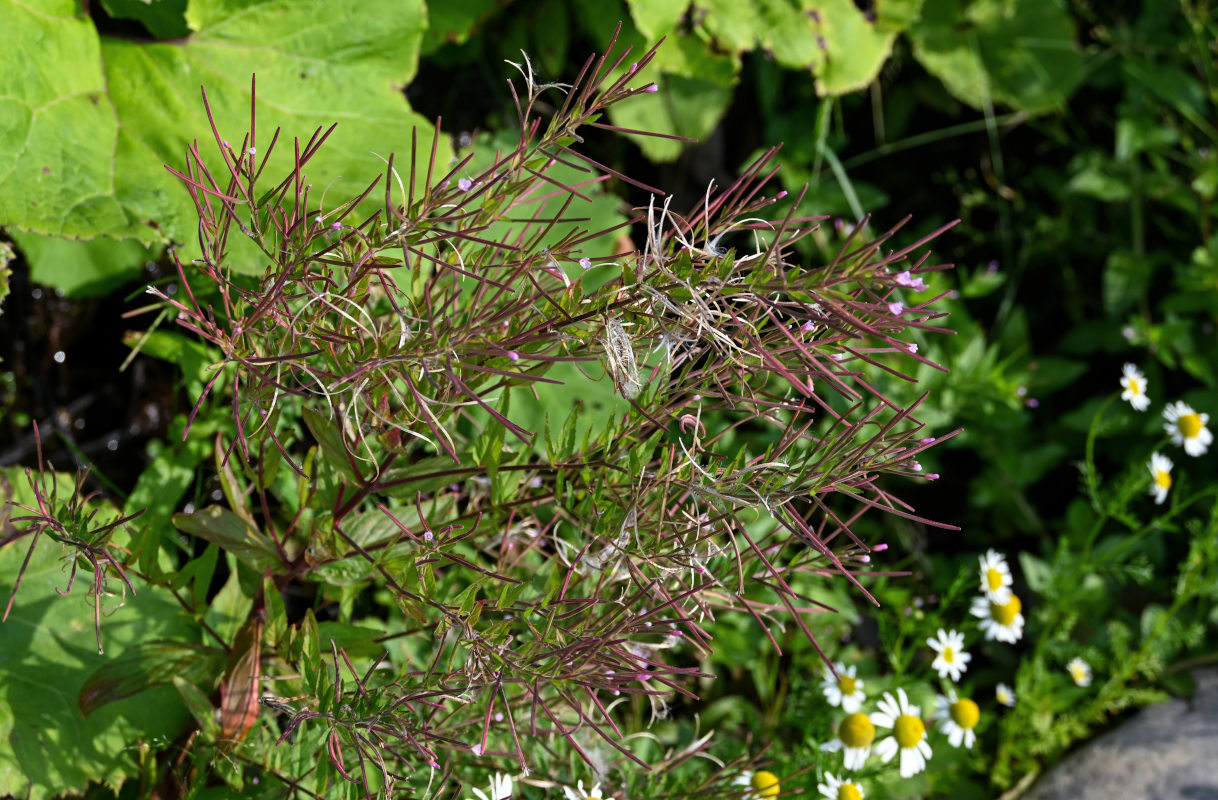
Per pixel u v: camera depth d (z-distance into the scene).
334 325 0.80
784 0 1.02
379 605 0.94
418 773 0.83
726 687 0.99
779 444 0.78
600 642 0.77
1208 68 1.13
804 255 1.07
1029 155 1.18
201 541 0.93
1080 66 1.14
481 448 0.79
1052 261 1.16
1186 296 1.10
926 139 1.13
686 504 0.80
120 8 0.90
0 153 0.85
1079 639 1.03
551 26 1.04
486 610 0.79
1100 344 1.13
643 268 0.76
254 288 0.85
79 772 0.83
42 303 0.98
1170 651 1.01
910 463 0.78
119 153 0.88
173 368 0.97
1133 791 0.97
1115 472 1.11
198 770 0.82
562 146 0.77
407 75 0.93
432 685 0.79
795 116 1.11
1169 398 1.13
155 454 0.89
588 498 0.81
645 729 0.92
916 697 0.96
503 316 0.76
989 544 1.08
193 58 0.91
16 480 0.86
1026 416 1.06
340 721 0.78
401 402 0.77
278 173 0.89
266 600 0.81
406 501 0.83
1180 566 1.00
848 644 1.01
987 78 1.14
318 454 0.82
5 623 0.84
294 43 0.92
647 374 0.81
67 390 0.99
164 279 0.95
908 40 1.14
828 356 0.78
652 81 1.02
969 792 0.97
